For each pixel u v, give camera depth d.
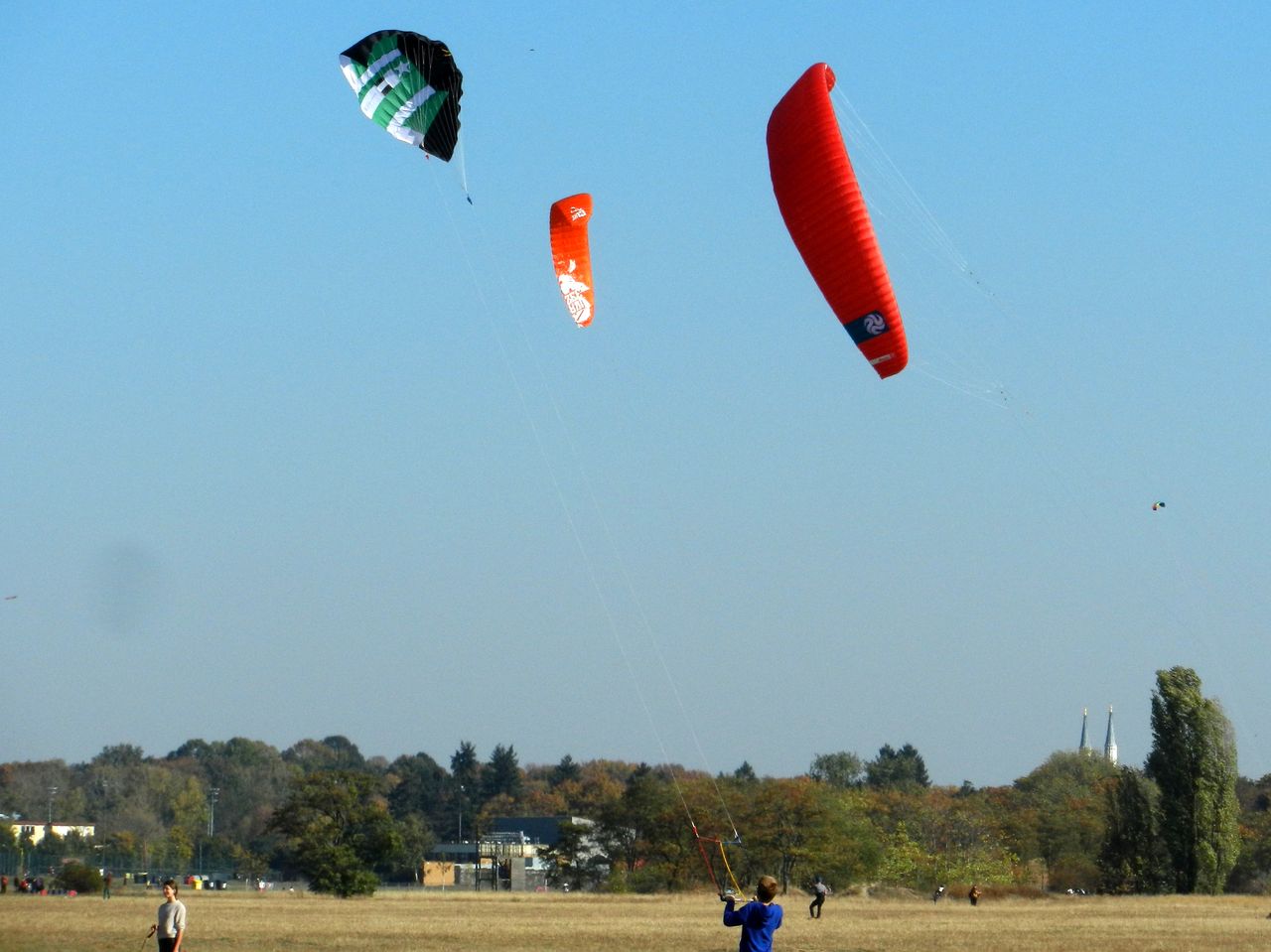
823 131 65.00
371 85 67.44
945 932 102.88
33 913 121.44
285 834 197.25
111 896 181.12
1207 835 198.88
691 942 90.00
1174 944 90.19
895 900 184.00
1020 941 92.81
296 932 98.06
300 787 198.12
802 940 92.75
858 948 86.00
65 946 81.00
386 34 65.75
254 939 89.94
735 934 98.50
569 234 83.94
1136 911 147.38
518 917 127.25
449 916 128.00
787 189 66.25
